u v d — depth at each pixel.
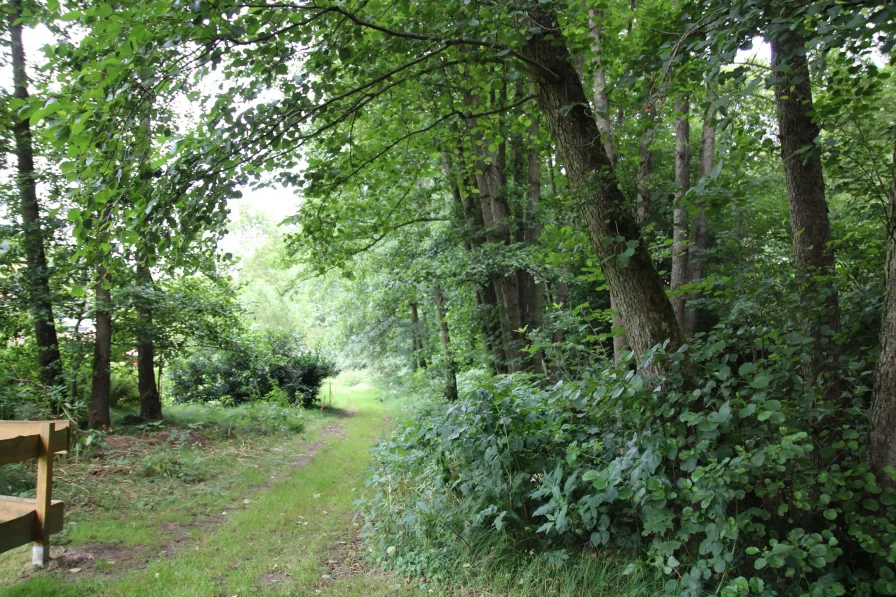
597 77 6.93
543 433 4.34
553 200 5.18
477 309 11.30
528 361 9.82
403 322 18.80
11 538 3.65
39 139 8.30
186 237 4.14
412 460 4.82
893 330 3.15
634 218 4.14
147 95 3.80
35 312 8.55
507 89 8.54
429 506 4.52
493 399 4.43
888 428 3.12
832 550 2.79
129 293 9.34
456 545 4.20
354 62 4.85
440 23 4.77
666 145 11.88
